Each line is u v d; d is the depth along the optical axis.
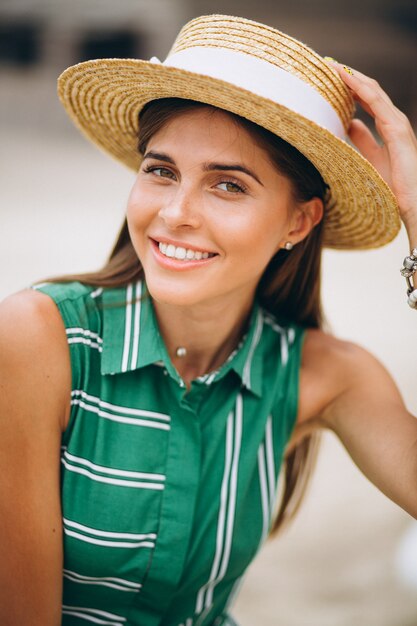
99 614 1.85
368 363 2.02
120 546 1.75
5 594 1.73
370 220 1.93
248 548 1.89
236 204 1.68
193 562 1.81
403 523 3.60
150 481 1.75
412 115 14.88
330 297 6.47
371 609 3.08
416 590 3.18
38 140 12.51
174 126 1.66
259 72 1.63
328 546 3.43
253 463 1.86
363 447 1.93
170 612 1.88
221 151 1.64
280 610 3.04
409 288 1.87
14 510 1.70
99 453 1.73
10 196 9.04
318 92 1.71
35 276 6.27
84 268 6.62
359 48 15.20
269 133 1.66
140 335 1.78
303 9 15.23
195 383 1.79
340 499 3.75
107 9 15.00
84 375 1.74
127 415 1.75
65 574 1.80
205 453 1.81
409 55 15.12
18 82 14.35
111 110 1.91
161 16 15.27
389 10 15.09
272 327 2.03
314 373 1.99
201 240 1.67
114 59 1.64
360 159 1.68
